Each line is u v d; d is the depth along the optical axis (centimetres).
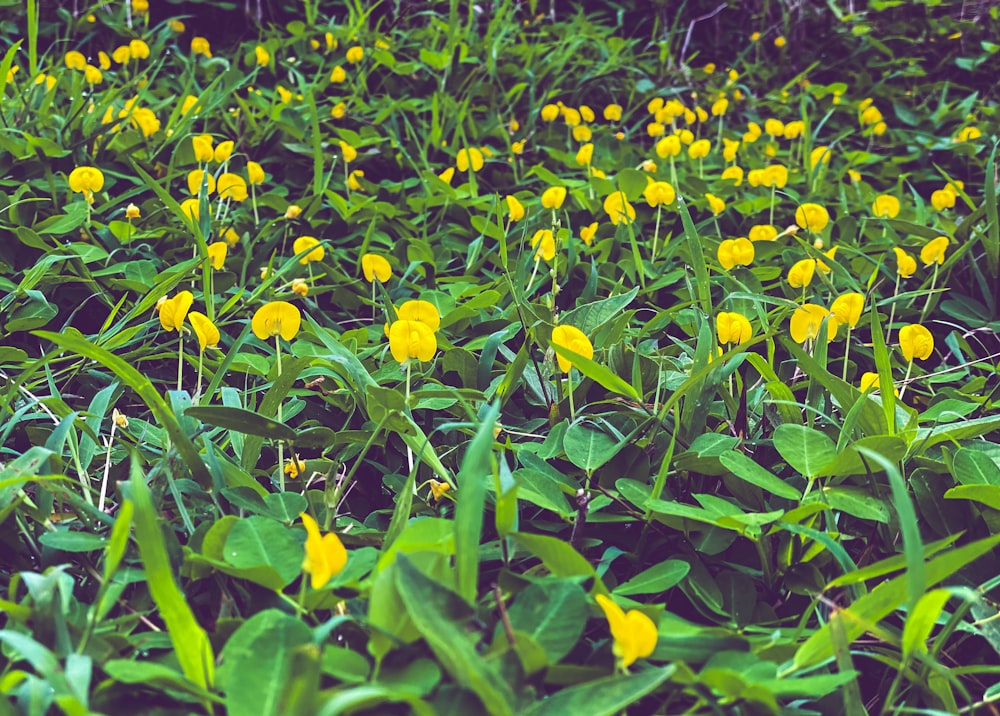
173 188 78
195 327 48
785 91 143
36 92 90
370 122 103
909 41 163
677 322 62
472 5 136
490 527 46
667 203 69
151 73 121
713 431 52
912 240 78
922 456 47
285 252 74
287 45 129
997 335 68
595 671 36
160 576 35
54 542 40
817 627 43
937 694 39
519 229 75
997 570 44
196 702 36
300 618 37
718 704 36
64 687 34
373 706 35
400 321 45
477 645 37
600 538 46
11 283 62
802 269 55
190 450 44
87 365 56
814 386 50
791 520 42
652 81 141
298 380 56
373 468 51
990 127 131
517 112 120
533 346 56
